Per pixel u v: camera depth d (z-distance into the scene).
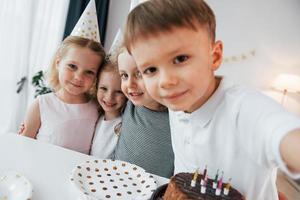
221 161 0.58
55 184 0.63
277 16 3.01
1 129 2.34
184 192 0.50
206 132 0.58
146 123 0.93
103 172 0.69
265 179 0.58
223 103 0.55
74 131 1.06
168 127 0.91
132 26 0.47
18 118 2.41
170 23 0.44
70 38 1.09
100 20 2.79
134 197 0.62
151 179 0.67
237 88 0.56
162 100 0.49
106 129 1.04
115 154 1.00
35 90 2.29
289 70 3.10
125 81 0.88
